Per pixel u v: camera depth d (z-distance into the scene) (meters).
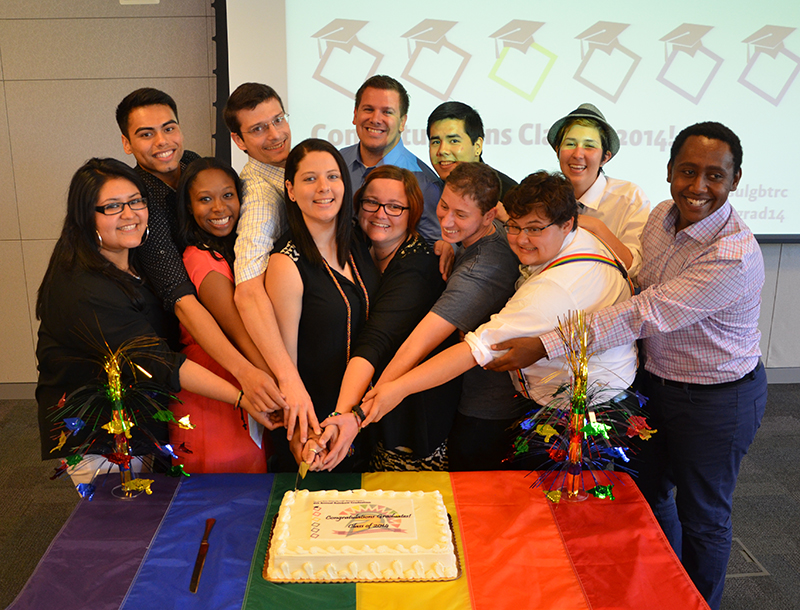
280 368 1.68
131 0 3.55
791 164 3.79
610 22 3.55
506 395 1.90
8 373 4.02
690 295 1.72
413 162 2.72
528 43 3.56
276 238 1.88
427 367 1.66
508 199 1.67
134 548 1.43
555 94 3.62
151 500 1.60
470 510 1.57
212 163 1.86
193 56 3.62
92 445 1.73
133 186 1.66
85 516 1.54
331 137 3.61
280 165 2.09
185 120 3.70
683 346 1.88
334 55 3.52
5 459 3.26
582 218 2.04
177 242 1.92
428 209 2.66
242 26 3.45
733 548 2.55
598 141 2.40
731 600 2.27
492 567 1.38
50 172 3.75
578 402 1.54
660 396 1.96
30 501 2.88
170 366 1.66
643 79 3.63
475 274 1.78
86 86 3.64
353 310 1.81
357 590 1.32
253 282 1.75
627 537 1.47
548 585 1.33
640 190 2.46
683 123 3.70
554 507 1.58
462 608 1.27
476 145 2.71
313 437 1.65
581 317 1.60
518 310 1.67
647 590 1.32
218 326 1.77
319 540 1.40
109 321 1.64
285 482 1.68
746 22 3.59
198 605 1.28
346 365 1.83
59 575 1.35
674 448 1.97
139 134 2.05
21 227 3.83
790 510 2.81
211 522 1.52
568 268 1.68
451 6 3.51
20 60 3.60
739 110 3.70
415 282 1.83
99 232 1.64
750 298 1.82
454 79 3.58
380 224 1.84
